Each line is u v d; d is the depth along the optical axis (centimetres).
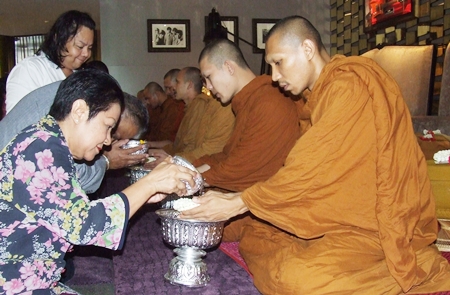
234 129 326
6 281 168
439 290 231
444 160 376
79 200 171
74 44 285
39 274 173
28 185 165
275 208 230
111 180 576
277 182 227
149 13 912
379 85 222
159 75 919
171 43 915
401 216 220
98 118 178
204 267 252
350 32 819
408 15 628
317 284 217
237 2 916
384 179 219
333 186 227
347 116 221
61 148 171
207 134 410
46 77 285
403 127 224
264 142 305
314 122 230
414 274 219
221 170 310
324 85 232
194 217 235
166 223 242
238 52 327
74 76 178
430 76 538
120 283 251
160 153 418
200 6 915
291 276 219
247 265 263
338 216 229
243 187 311
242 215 310
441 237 320
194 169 247
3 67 1212
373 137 223
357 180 227
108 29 907
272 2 918
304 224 231
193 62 921
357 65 227
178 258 251
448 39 570
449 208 363
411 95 547
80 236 170
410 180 224
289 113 308
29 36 1213
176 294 238
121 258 291
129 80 915
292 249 234
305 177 224
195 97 529
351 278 219
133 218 388
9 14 993
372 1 712
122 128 316
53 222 167
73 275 280
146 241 327
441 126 489
